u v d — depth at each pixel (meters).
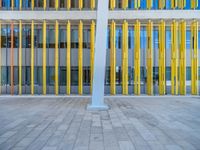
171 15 23.45
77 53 25.69
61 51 25.56
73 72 25.61
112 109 14.73
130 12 23.53
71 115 12.55
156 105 16.75
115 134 8.55
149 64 23.91
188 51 25.58
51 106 16.23
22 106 16.27
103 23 14.35
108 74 25.36
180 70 23.83
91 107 14.30
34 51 25.38
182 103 17.91
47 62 25.50
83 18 23.64
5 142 7.53
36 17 23.72
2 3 24.64
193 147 7.03
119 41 25.61
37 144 7.32
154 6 24.47
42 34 25.39
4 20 24.14
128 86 25.30
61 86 25.45
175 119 11.44
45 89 24.14
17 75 25.30
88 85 25.34
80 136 8.27
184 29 23.84
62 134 8.53
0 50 24.97
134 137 8.15
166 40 25.70
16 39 25.31
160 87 23.83
